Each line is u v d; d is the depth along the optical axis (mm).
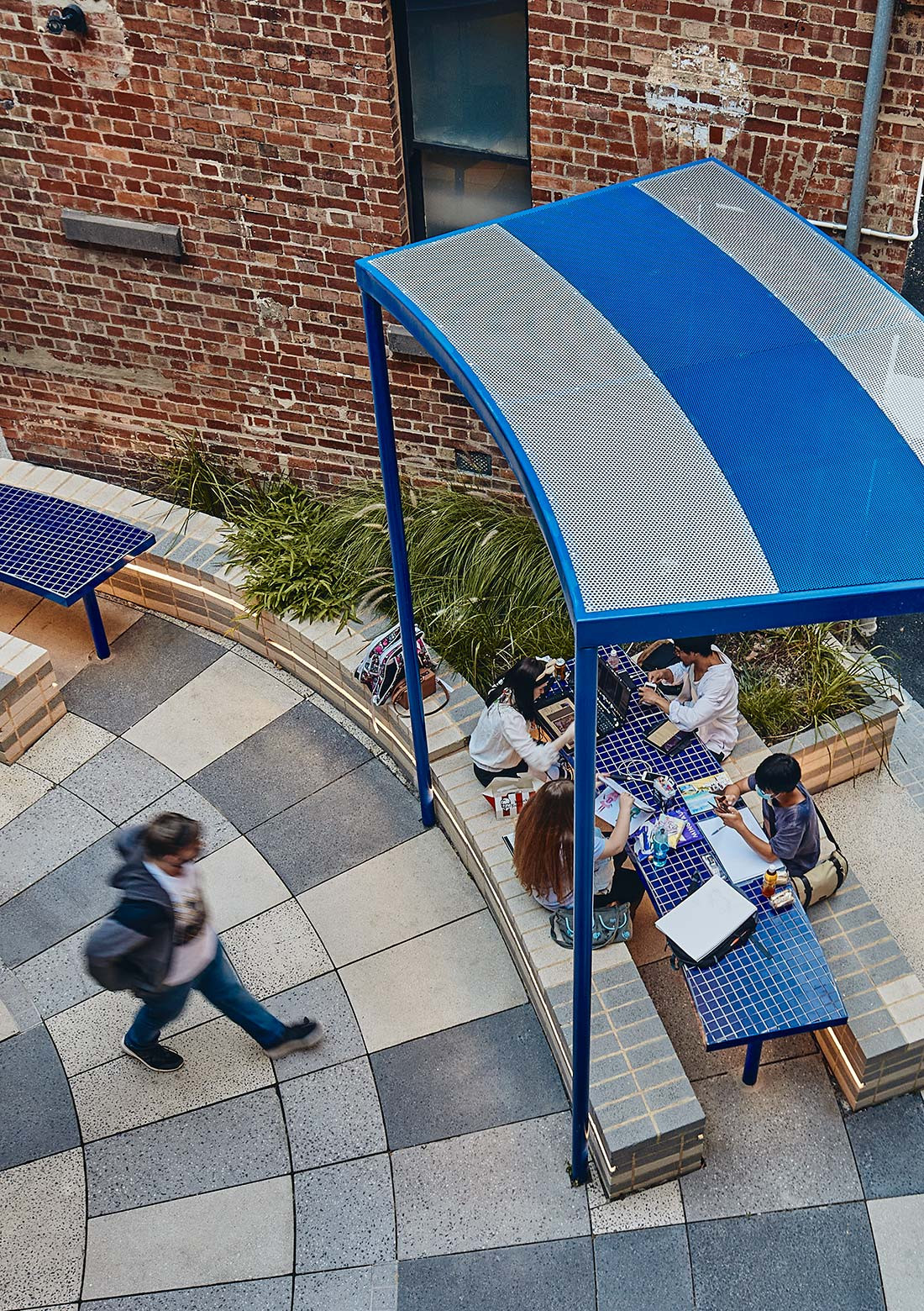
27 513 8859
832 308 5391
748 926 5980
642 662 7465
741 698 7594
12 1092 6453
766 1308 5547
